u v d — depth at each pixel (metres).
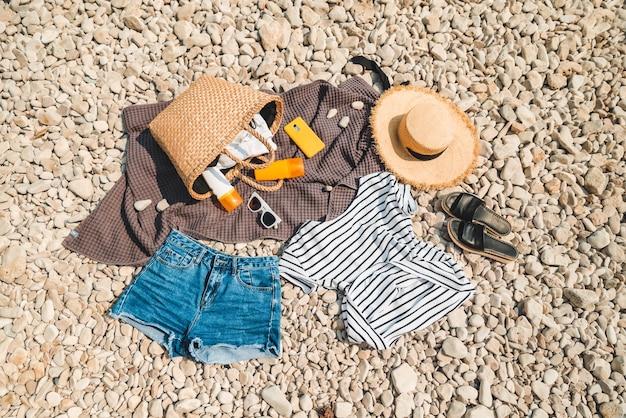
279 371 2.80
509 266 3.11
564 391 2.88
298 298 2.95
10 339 2.71
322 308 2.95
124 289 2.88
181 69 3.34
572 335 2.98
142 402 2.69
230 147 2.90
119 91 3.24
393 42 3.53
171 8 3.43
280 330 2.80
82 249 2.91
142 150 3.08
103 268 2.90
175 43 3.40
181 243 2.84
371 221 3.07
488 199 3.26
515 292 3.06
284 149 3.23
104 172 3.08
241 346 2.72
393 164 3.14
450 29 3.65
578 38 3.68
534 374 2.89
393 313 2.90
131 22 3.33
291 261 2.93
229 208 2.93
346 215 3.06
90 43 3.30
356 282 2.91
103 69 3.29
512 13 3.71
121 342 2.76
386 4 3.61
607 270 3.14
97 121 3.16
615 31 3.76
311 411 2.75
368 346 2.88
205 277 2.82
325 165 3.20
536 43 3.66
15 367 2.66
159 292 2.76
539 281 3.13
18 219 2.95
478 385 2.87
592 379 2.89
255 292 2.81
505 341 2.93
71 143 3.15
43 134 3.14
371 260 2.98
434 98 3.29
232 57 3.38
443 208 3.16
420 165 3.16
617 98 3.56
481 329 2.95
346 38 3.53
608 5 3.74
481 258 3.12
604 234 3.18
